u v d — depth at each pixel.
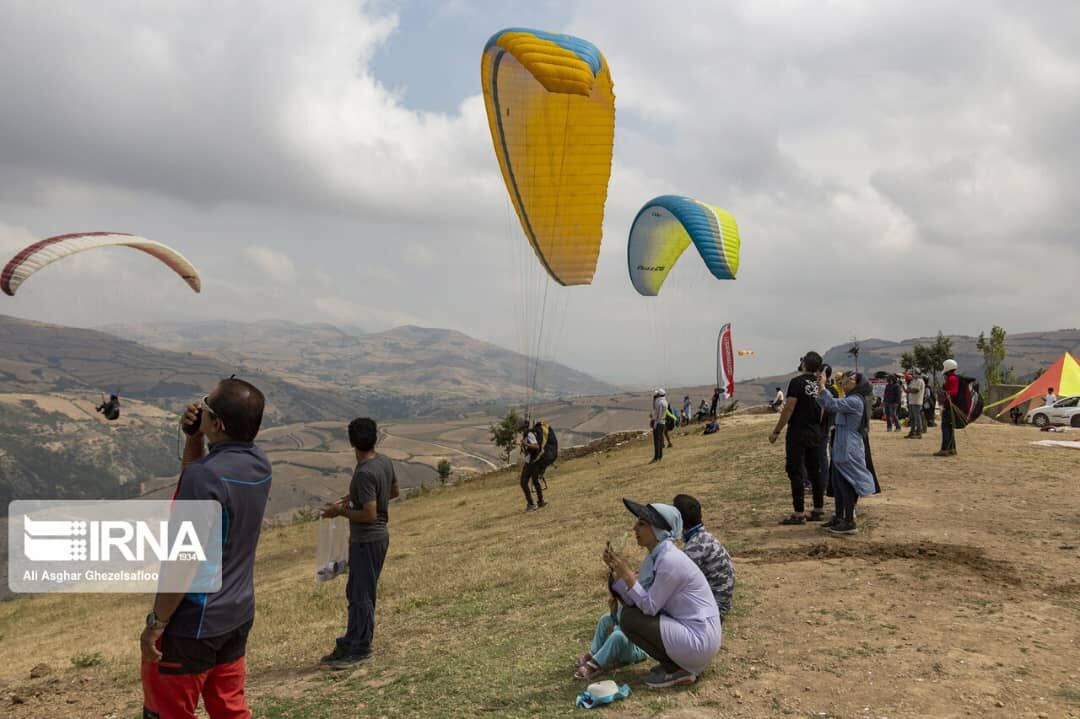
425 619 8.86
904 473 14.18
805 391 10.42
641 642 5.31
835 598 7.10
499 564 11.54
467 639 7.48
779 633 6.25
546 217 16.14
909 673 5.20
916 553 8.47
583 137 15.20
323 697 6.28
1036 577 7.44
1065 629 5.96
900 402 23.64
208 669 3.64
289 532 28.66
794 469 10.54
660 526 5.44
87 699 7.85
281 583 15.55
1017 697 4.73
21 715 7.51
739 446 21.75
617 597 5.60
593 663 5.70
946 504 11.13
